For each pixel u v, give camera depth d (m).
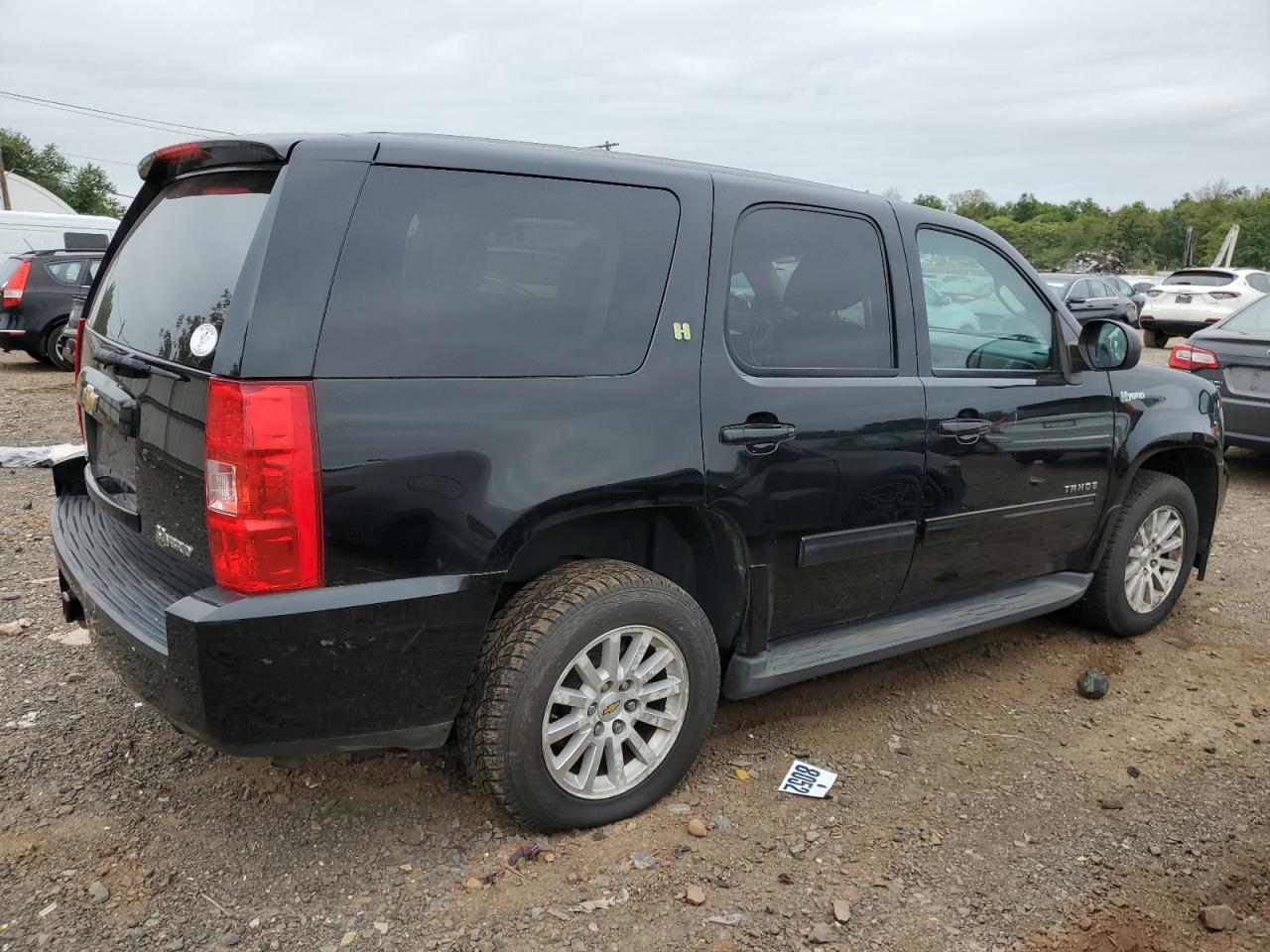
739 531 2.99
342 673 2.40
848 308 3.32
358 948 2.37
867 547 3.32
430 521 2.44
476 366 2.51
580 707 2.76
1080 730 3.67
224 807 2.91
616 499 2.70
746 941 2.45
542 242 2.68
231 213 2.53
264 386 2.24
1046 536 4.03
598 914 2.52
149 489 2.61
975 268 3.79
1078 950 2.47
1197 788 3.27
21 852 2.68
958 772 3.32
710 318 2.93
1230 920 2.58
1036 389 3.85
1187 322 19.84
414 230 2.48
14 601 4.46
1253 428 7.56
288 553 2.29
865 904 2.60
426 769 3.14
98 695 3.58
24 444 7.94
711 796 3.09
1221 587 5.38
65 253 13.17
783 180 3.28
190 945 2.36
